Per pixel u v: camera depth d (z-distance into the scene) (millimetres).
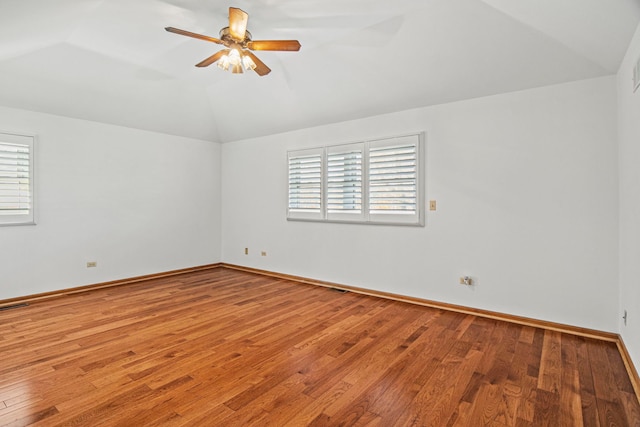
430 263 3764
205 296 4145
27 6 2090
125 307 3695
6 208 3779
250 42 2650
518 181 3227
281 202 5160
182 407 1891
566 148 2994
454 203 3582
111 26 2881
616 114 2783
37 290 4012
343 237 4480
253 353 2576
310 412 1856
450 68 3180
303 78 3920
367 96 3859
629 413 1849
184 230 5504
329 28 2963
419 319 3340
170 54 3475
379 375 2250
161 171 5191
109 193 4625
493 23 2629
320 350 2633
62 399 1953
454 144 3568
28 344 2707
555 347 2689
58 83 3717
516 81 3107
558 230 3047
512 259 3271
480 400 1969
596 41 2418
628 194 2445
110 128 4621
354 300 3988
